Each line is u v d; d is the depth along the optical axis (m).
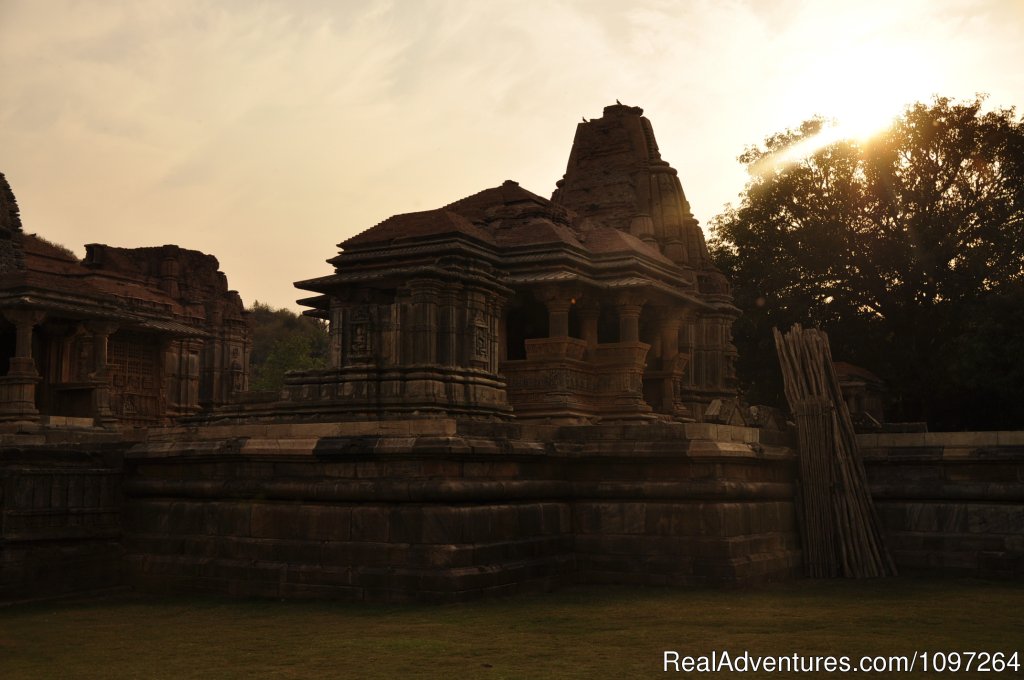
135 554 18.34
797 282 50.41
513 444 17.20
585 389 24.05
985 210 47.59
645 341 27.14
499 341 24.52
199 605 15.76
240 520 17.34
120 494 18.78
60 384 27.69
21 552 16.62
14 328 27.30
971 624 13.37
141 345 35.88
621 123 30.58
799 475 20.94
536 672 10.22
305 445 16.77
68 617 14.58
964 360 41.78
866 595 16.72
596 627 13.05
